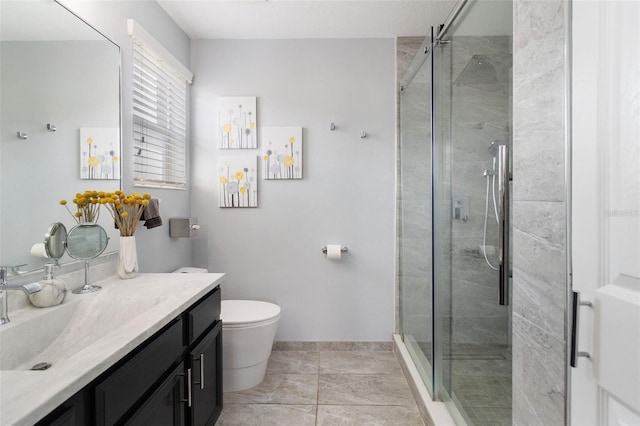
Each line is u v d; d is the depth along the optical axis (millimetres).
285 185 2805
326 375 2432
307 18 2486
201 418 1555
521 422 1093
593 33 738
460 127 1672
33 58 1303
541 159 962
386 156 2791
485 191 1429
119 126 1834
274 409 2025
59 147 1430
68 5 1491
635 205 644
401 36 2744
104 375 901
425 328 2166
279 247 2818
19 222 1242
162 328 1254
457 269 1729
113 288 1551
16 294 1213
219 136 2785
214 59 2783
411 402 2113
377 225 2809
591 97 747
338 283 2828
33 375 775
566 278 829
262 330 2188
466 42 1590
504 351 1303
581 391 790
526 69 1040
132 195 1845
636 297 642
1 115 1177
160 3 2279
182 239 2654
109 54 1754
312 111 2783
